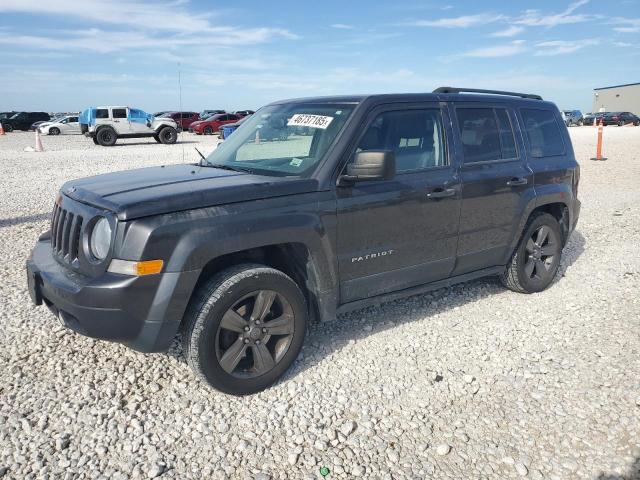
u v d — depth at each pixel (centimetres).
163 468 274
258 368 343
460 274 464
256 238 326
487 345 412
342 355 396
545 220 514
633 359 384
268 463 279
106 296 296
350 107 393
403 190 394
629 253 659
